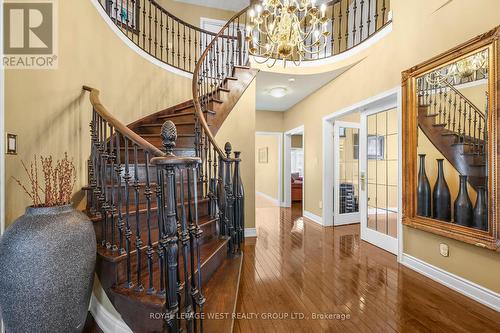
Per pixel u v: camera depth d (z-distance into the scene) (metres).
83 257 1.27
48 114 1.81
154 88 3.56
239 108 3.57
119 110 2.87
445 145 2.18
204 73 3.60
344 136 4.57
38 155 1.70
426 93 2.37
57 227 1.21
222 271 2.05
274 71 3.69
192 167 1.27
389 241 3.02
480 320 1.67
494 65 1.77
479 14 1.90
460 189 2.05
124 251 1.51
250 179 3.62
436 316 1.72
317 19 2.50
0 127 1.33
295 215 5.34
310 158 4.90
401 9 2.66
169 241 1.14
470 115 1.96
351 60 3.39
